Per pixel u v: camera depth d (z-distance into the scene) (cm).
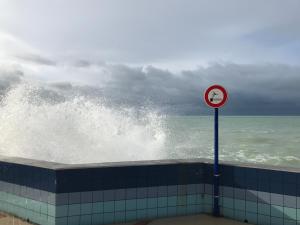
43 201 567
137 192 600
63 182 553
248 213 593
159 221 598
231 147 2822
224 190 620
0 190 635
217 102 630
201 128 6294
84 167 569
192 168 637
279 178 564
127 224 583
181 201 628
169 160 653
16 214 610
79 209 562
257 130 6012
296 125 8838
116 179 587
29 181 589
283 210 559
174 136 3138
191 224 583
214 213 623
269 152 2516
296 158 2181
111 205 583
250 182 592
